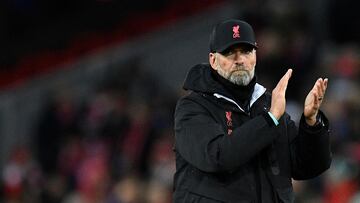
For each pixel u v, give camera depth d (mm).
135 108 49500
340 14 52281
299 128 17234
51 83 64062
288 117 17938
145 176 42781
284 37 48781
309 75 46562
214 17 58812
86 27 68562
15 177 49781
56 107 53562
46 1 70938
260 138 16359
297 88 46125
